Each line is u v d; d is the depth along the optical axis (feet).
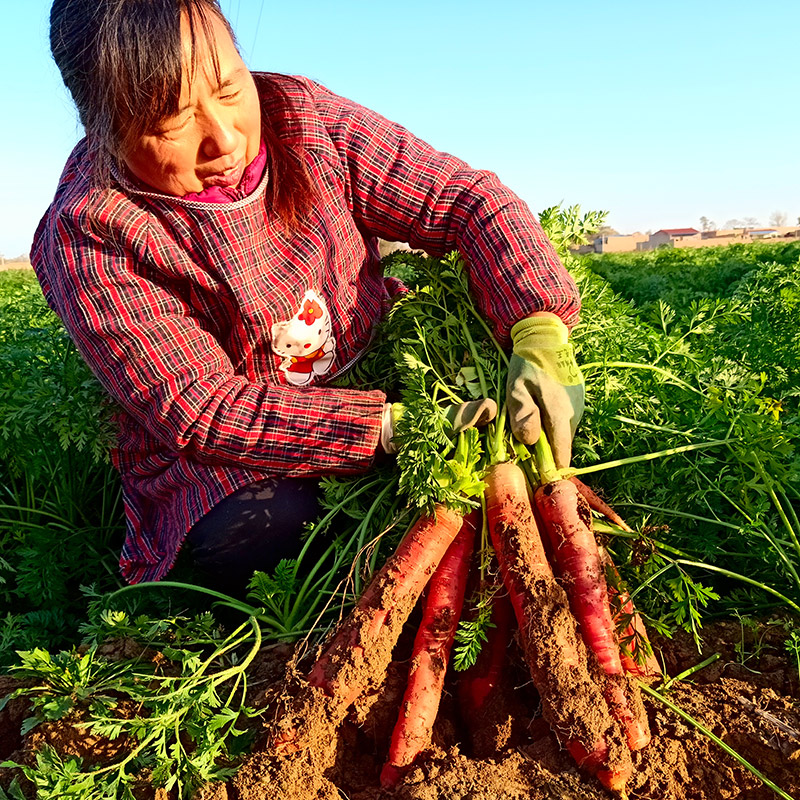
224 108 2.45
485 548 2.59
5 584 3.67
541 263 2.88
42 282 3.09
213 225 2.74
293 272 2.91
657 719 2.37
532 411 2.64
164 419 2.72
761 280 4.63
